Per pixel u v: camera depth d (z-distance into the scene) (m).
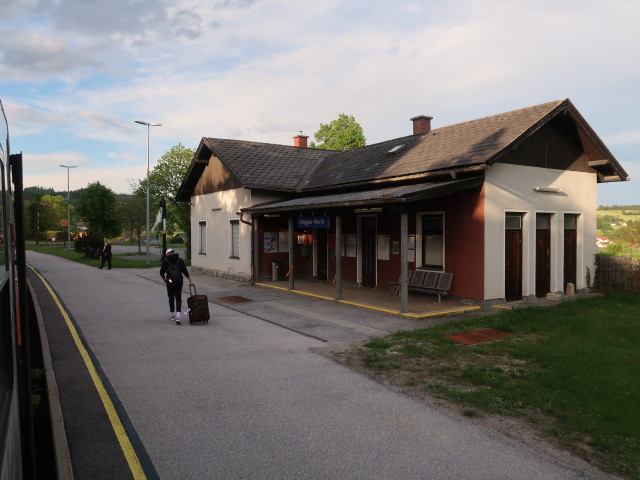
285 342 8.60
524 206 12.70
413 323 10.23
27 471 3.34
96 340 8.52
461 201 12.25
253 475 4.01
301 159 19.98
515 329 9.35
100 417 5.14
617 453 4.43
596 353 7.53
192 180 22.02
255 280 16.94
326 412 5.39
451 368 7.04
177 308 10.25
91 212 48.25
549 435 4.84
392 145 16.69
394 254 14.46
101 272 21.33
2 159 2.59
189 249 33.00
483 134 13.05
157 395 5.84
